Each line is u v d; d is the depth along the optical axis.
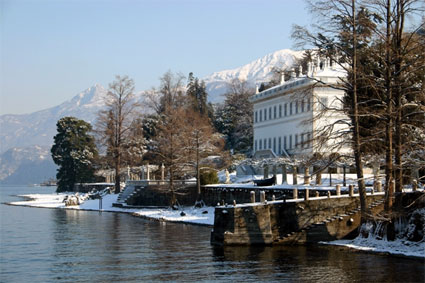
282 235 51.78
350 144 48.75
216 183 92.06
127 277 39.31
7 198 170.88
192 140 93.19
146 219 80.88
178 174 96.75
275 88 122.56
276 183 77.50
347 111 47.62
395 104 47.91
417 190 50.00
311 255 46.44
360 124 53.41
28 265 43.88
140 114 125.12
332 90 93.00
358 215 52.44
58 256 47.75
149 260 45.38
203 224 70.81
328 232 52.09
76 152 164.62
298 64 48.12
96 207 106.75
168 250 50.06
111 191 125.12
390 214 46.47
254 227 51.22
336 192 54.47
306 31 45.81
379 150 50.56
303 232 51.69
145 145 142.62
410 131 49.38
